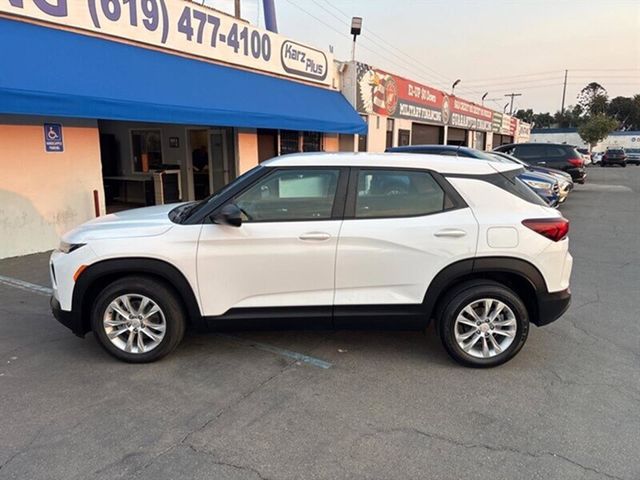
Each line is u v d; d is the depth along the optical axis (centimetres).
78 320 359
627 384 340
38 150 705
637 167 4244
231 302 356
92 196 794
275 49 1167
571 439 276
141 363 366
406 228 349
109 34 770
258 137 1211
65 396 320
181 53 916
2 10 621
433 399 320
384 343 409
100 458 257
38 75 595
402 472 248
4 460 254
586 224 1055
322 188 361
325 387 335
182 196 1276
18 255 695
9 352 385
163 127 1276
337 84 1476
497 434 281
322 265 351
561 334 429
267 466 253
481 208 356
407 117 1923
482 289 353
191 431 282
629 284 589
